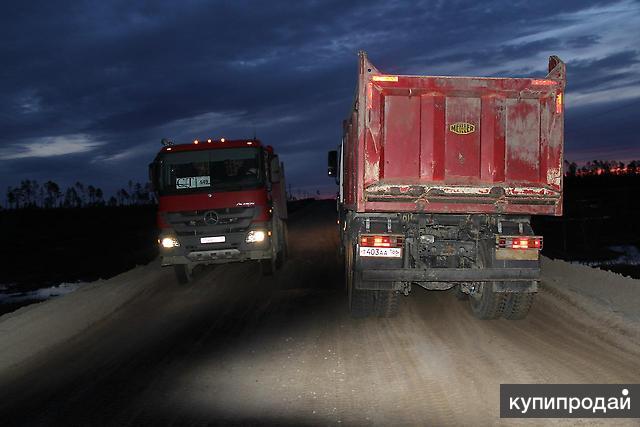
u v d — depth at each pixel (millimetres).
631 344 7066
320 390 5875
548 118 8289
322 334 8180
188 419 5277
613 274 11266
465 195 8148
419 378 6094
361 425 4941
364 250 8281
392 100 8148
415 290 11312
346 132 11531
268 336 8234
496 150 8242
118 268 21766
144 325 9461
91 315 10312
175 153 12664
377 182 8117
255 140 12883
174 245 12492
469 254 8695
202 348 7770
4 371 7230
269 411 5367
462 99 8203
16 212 82500
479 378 6012
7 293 17281
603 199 40750
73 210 91688
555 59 8445
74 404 5848
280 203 15336
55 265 23531
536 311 9188
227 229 12430
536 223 28938
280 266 15109
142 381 6473
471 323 8555
